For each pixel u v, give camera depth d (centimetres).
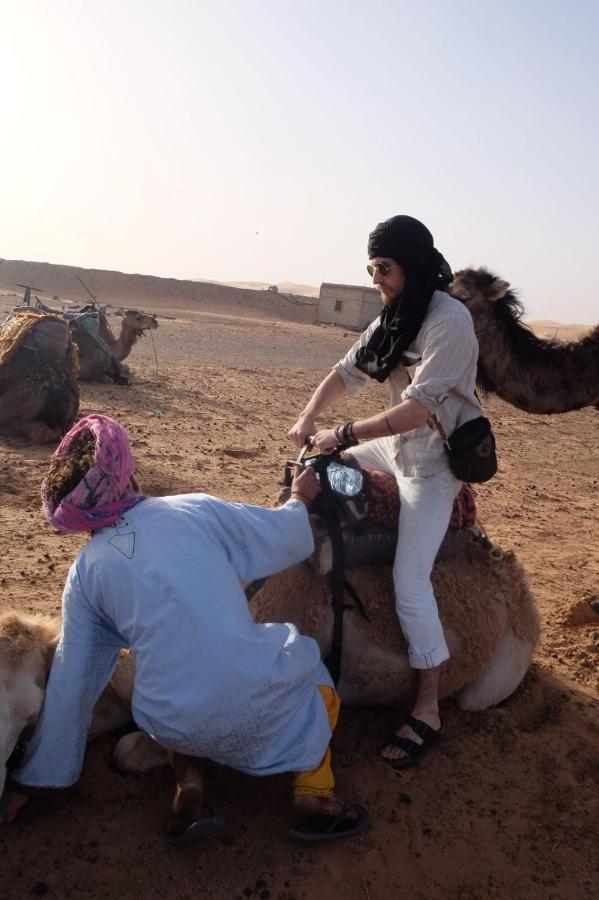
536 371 629
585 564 801
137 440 1155
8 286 7500
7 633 372
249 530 367
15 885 345
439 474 427
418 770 429
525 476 1209
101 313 1958
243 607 356
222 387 1877
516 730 464
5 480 904
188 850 367
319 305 6378
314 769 367
